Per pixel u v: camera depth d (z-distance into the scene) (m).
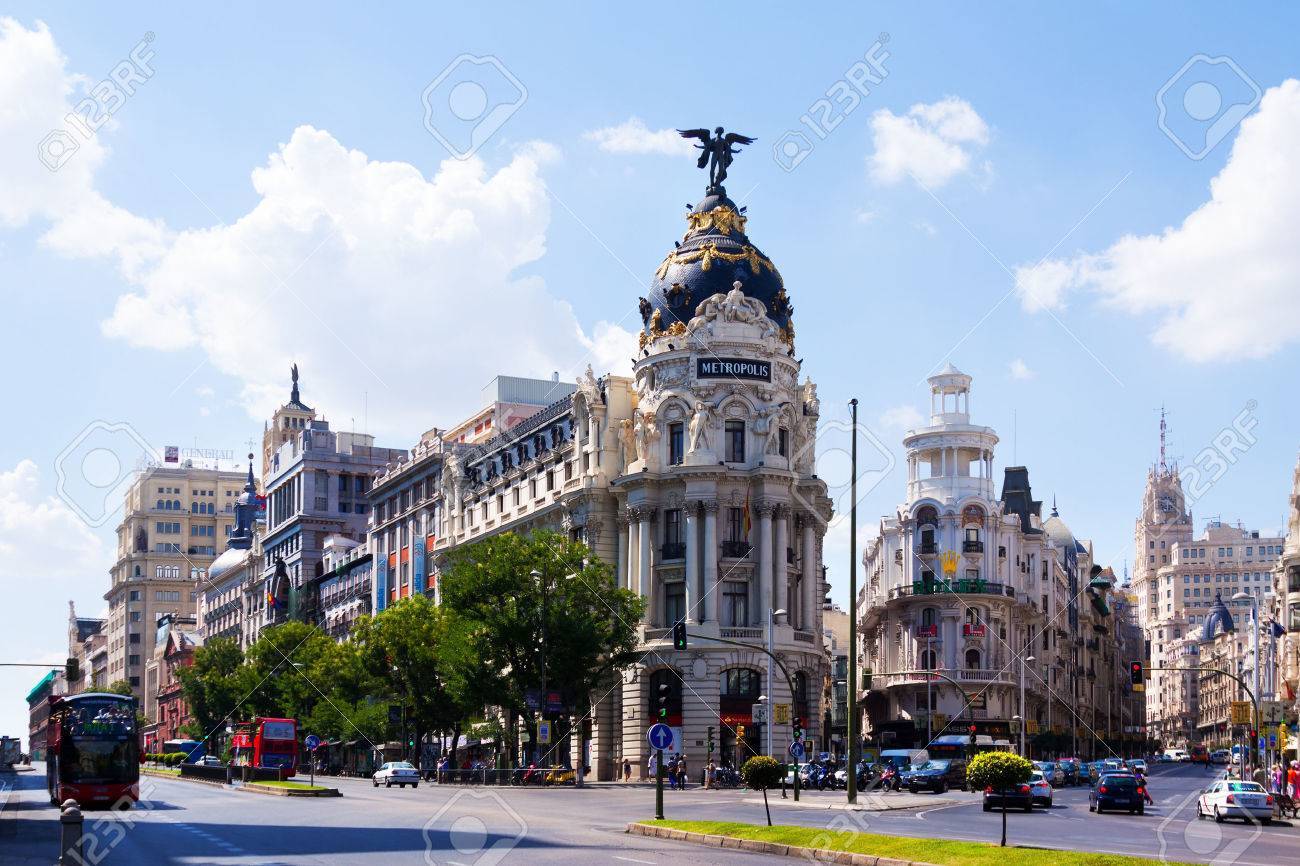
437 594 154.38
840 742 155.38
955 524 162.25
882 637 174.00
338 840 43.59
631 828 50.19
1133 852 42.75
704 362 115.75
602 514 122.50
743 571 113.94
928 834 49.53
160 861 36.31
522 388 169.25
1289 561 149.62
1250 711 98.62
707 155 125.81
